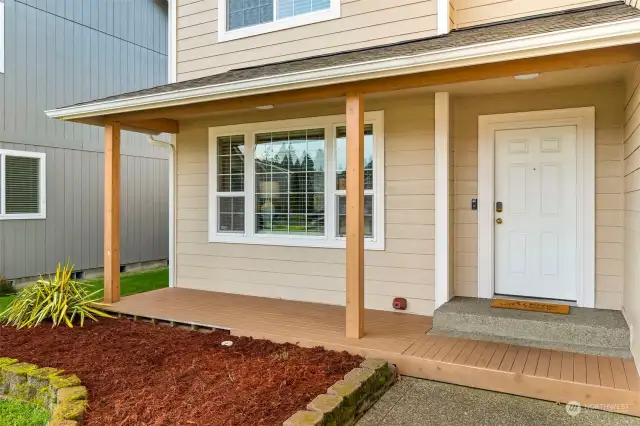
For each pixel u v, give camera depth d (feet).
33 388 11.00
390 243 16.93
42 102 26.32
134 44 32.60
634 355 11.23
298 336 13.79
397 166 16.75
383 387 11.05
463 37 13.52
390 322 15.25
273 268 19.58
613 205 14.08
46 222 26.58
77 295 17.37
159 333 15.11
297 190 18.98
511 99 15.39
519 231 15.51
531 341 12.85
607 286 14.19
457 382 11.43
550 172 15.02
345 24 17.79
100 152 29.99
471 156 15.99
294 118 18.85
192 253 21.77
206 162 21.24
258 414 9.11
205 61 21.25
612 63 10.50
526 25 13.26
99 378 11.20
